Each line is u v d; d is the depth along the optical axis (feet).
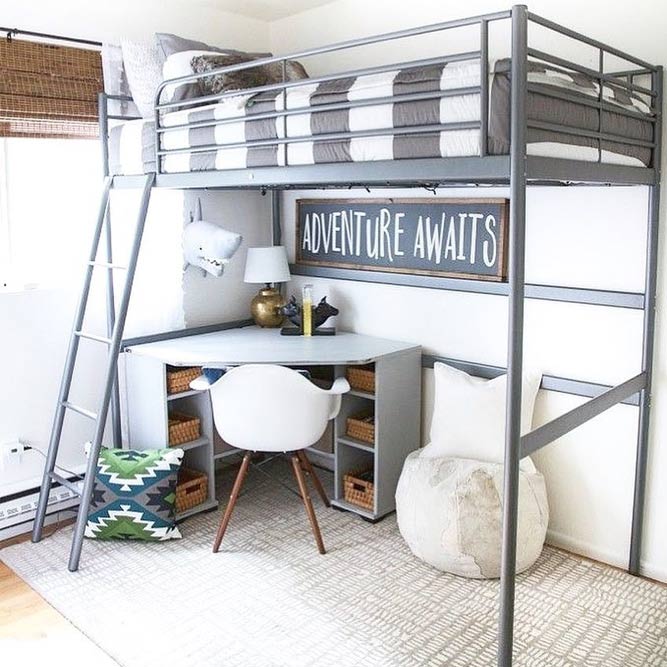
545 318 10.39
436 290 11.59
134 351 11.49
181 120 9.71
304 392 9.86
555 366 10.39
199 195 12.64
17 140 11.16
